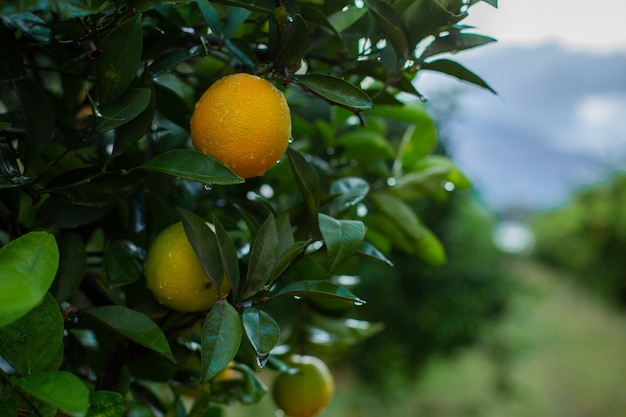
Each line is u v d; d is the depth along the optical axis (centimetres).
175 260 68
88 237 77
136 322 64
